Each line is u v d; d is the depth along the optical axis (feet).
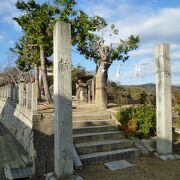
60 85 18.81
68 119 18.93
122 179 19.19
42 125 22.04
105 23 44.19
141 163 22.89
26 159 22.90
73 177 18.52
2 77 87.10
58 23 19.01
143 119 27.14
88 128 27.32
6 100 51.47
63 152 18.56
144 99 45.70
